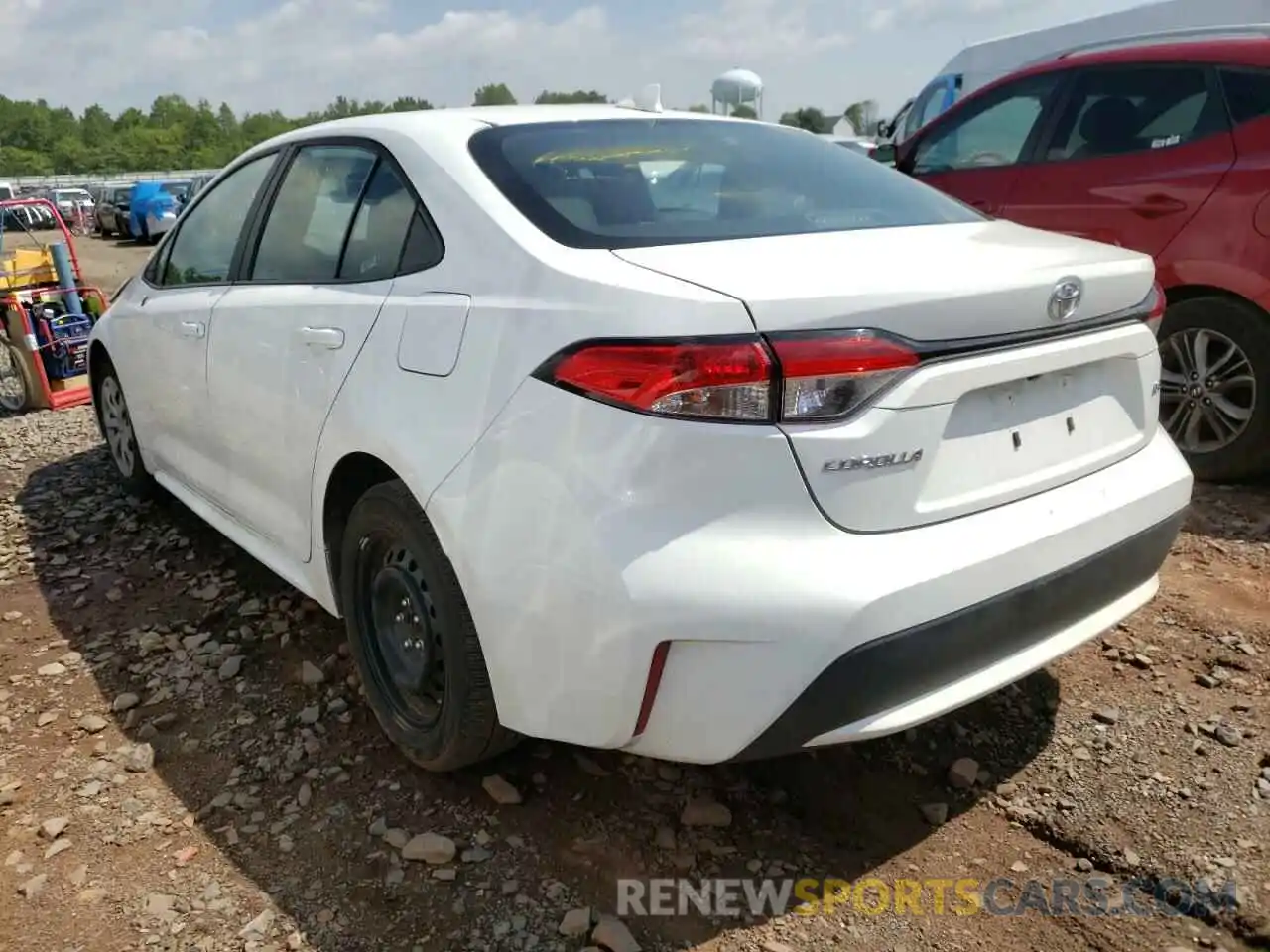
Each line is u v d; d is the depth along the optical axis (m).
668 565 1.97
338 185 3.08
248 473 3.40
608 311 2.08
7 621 3.71
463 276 2.46
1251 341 4.46
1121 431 2.55
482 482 2.24
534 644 2.17
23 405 7.01
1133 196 4.82
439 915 2.26
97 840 2.53
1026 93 5.48
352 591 2.83
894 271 2.12
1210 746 2.78
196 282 3.85
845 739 2.06
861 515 2.01
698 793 2.64
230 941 2.21
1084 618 2.41
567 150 2.76
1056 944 2.17
